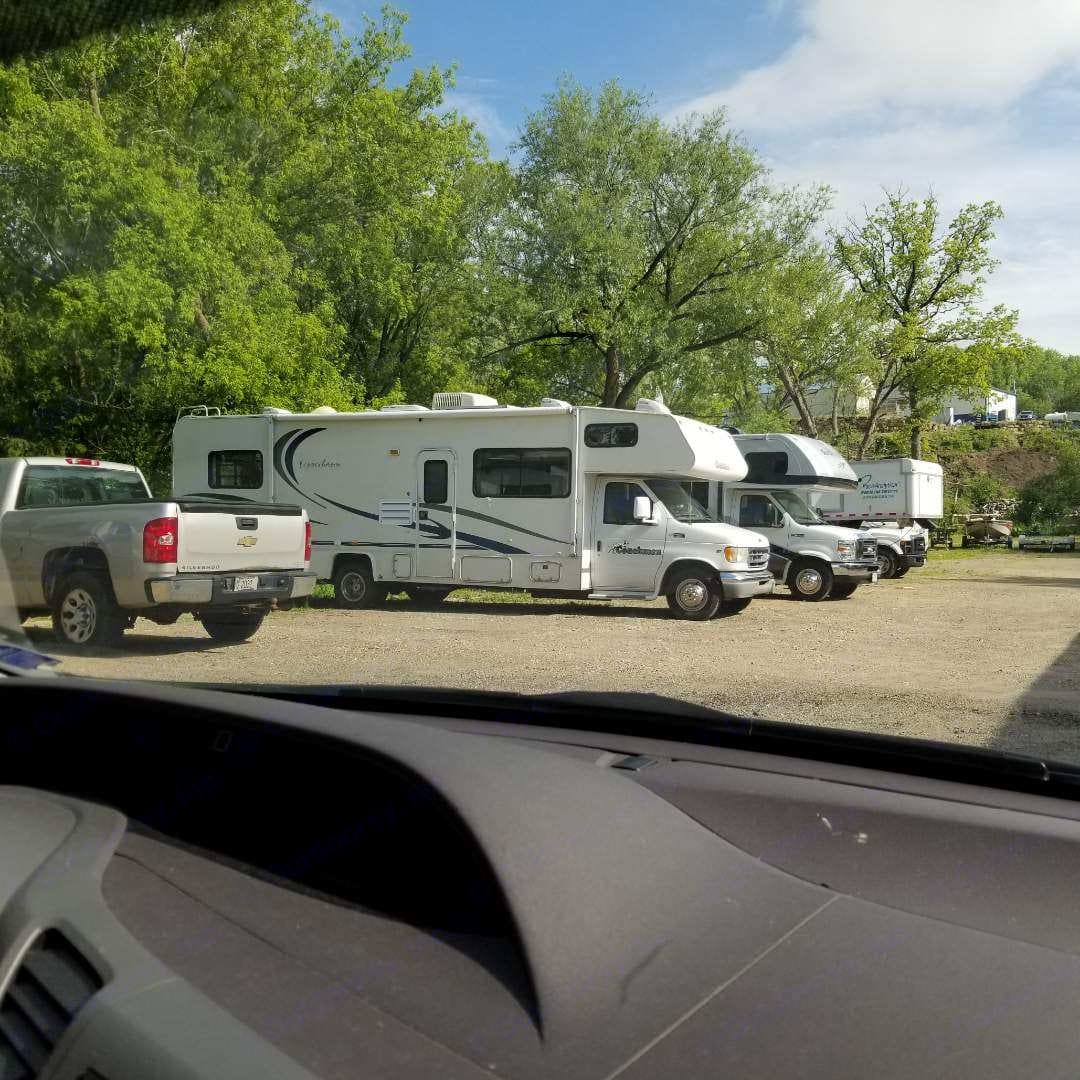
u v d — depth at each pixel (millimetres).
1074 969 1296
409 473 15109
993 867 1628
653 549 14234
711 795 1990
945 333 39250
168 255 17312
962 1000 1203
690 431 14008
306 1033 1066
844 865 1641
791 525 17266
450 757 1427
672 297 32594
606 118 30594
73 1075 1072
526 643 11195
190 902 1361
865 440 40188
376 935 1260
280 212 23734
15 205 16953
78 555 8797
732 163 31094
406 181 26047
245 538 9641
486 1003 1114
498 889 1202
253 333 18156
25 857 1495
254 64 20547
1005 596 17719
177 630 11242
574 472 14320
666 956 1202
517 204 31031
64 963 1232
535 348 33906
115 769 1838
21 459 10133
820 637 11953
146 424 20078
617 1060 1037
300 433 15625
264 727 1567
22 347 18312
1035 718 7082
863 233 39156
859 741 2191
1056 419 79062
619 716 2525
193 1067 1008
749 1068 1040
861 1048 1092
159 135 18844
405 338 30125
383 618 13812
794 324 32688
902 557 22344
